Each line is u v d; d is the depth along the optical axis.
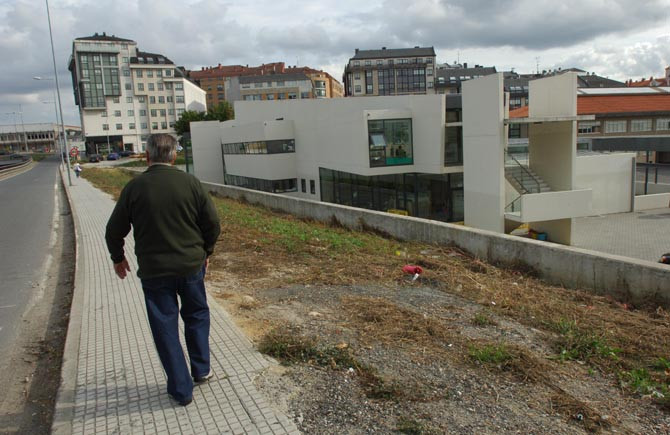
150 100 103.62
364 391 3.53
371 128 26.98
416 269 7.22
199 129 48.50
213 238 3.44
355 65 116.12
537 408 3.31
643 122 50.59
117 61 100.62
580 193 19.42
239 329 4.78
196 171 48.91
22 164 66.31
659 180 36.66
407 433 3.00
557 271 7.66
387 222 12.39
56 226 15.83
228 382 3.67
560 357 4.14
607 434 3.04
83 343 4.70
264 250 9.41
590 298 6.56
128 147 102.88
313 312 5.34
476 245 9.42
